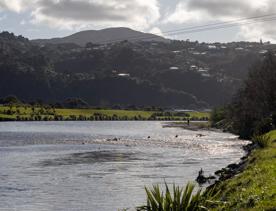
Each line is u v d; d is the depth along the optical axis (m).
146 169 57.56
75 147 90.88
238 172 42.00
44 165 61.72
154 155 75.50
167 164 62.72
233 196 26.27
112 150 84.75
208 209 19.00
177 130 166.25
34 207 36.72
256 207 21.92
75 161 66.56
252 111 124.12
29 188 44.62
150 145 96.50
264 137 70.00
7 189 44.03
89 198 40.09
